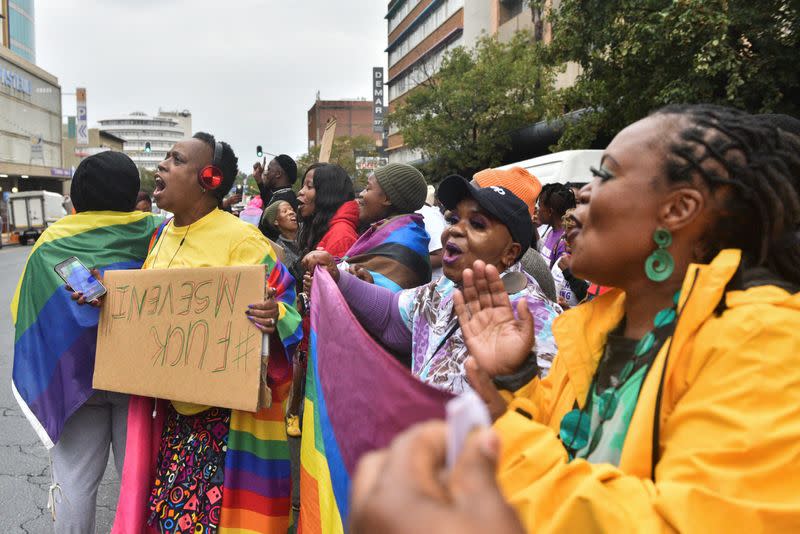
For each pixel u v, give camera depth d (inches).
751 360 33.3
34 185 2485.2
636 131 41.7
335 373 71.1
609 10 403.9
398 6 2144.4
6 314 402.0
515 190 88.4
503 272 75.6
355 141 2273.6
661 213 40.3
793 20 315.0
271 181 259.9
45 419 98.7
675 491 32.6
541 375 63.6
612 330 45.8
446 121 951.0
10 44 2807.6
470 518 16.2
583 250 42.8
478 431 17.4
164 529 94.2
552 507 35.4
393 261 122.3
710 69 327.6
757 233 40.1
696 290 37.4
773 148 40.6
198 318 92.6
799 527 30.3
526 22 1111.6
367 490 17.4
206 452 95.3
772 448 31.3
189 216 101.6
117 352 97.0
